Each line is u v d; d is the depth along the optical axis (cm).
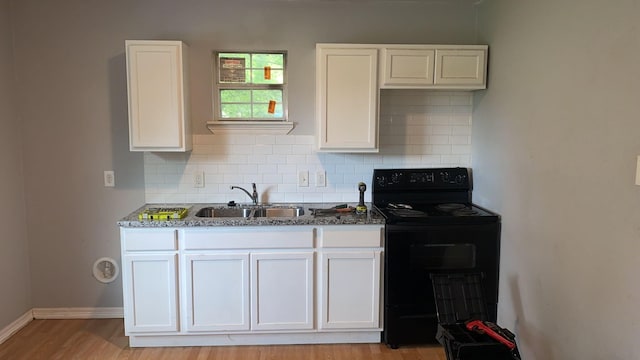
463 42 348
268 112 351
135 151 330
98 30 333
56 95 335
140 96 311
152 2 334
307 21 342
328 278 301
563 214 234
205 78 341
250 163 351
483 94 334
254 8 339
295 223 294
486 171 329
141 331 299
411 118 355
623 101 192
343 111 322
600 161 206
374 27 345
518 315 281
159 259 294
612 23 198
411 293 303
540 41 255
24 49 330
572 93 226
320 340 312
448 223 300
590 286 214
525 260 272
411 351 303
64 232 346
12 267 326
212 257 294
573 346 227
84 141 340
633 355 188
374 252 300
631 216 188
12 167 327
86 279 350
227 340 309
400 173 352
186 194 350
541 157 255
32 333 325
